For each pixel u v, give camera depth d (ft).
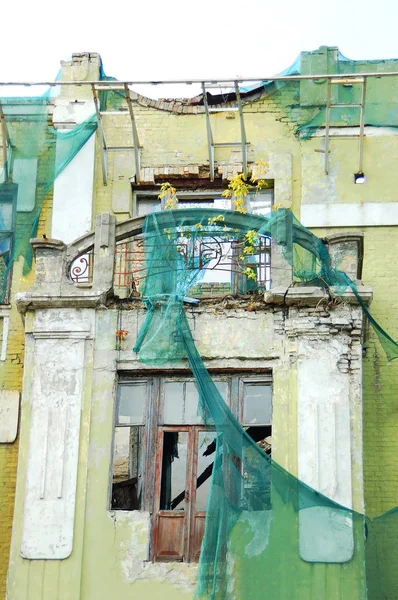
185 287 52.49
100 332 51.98
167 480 50.62
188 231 53.47
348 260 52.75
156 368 51.37
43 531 49.03
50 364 51.52
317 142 62.28
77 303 52.11
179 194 62.69
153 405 51.55
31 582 48.44
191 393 51.62
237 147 62.85
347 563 47.32
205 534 47.78
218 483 48.49
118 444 51.67
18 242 60.49
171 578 48.47
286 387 50.52
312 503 48.11
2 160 62.59
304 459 49.14
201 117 63.62
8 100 63.00
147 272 53.16
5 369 57.88
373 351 57.26
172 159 62.90
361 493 48.52
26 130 62.69
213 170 62.28
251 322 51.78
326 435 49.39
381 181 61.26
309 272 52.90
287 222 53.01
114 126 63.57
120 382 51.93
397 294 58.95
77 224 61.31
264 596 47.06
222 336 51.70
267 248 53.47
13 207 61.26
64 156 62.54
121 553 48.80
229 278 55.57
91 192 61.98
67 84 60.85
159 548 49.60
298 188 61.67
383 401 56.34
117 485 50.90
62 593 48.24
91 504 49.44
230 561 47.52
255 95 63.52
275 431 49.85
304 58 63.98
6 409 56.90
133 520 49.24
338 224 60.64
